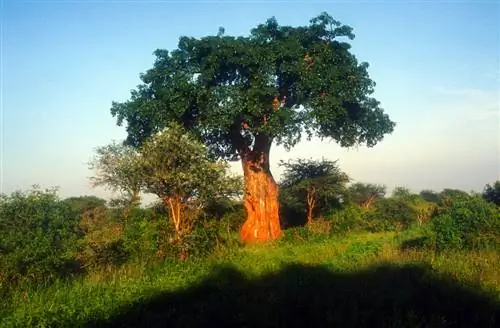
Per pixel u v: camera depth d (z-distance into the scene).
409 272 11.73
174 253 15.94
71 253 13.22
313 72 24.00
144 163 16.77
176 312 9.39
